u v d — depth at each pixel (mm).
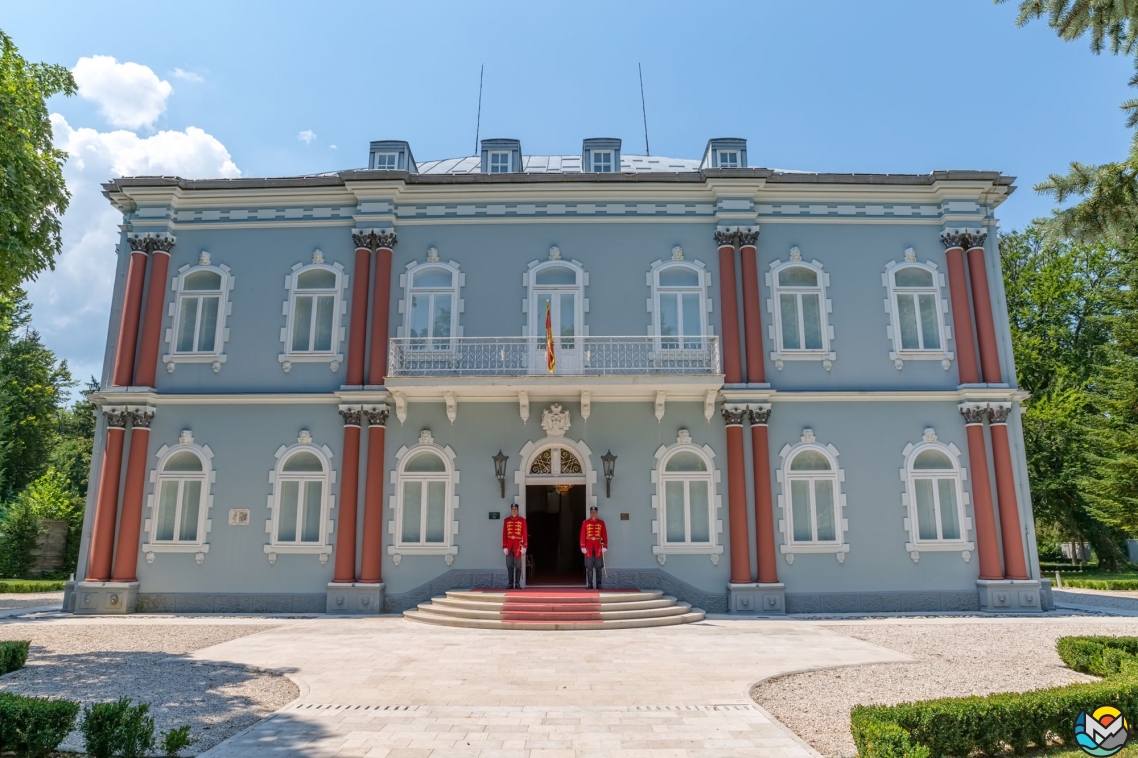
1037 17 8977
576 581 19359
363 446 18281
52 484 35438
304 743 7359
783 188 19500
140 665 11180
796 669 10758
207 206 19781
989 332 18844
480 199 19609
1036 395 36844
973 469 18203
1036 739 7117
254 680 10164
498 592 16484
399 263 19344
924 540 17969
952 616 16844
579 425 18359
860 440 18422
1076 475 33188
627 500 18031
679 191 19547
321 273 19422
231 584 17781
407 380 17516
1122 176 9180
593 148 21781
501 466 17938
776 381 18703
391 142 21266
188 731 7199
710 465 18172
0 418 35531
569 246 19375
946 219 19406
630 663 11219
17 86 12281
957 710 6918
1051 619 16219
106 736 6668
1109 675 9852
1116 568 34781
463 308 19031
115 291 19625
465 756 6984
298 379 18781
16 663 10844
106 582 17484
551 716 8281
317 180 19391
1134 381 26172
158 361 18891
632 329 18906
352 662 11352
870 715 6727
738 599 17328
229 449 18391
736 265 19250
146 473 18281
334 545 17875
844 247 19469
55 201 12641
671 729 7797
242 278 19359
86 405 52250
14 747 6848
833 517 18062
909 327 19141
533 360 18312
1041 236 10031
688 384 17453
